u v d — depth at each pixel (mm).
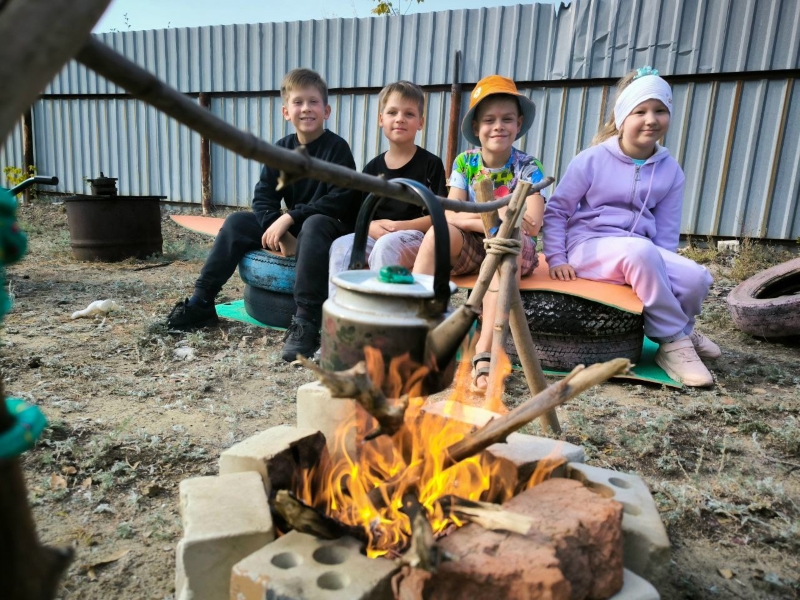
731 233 6938
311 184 3941
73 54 603
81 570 1572
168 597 1483
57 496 1873
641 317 3135
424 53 8000
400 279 1131
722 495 1981
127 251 6359
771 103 6551
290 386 2959
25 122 10672
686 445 2352
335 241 3438
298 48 8773
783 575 1610
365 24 8273
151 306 4449
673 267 3162
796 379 3131
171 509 1858
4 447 632
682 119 6938
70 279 5414
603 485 1461
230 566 1205
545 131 7574
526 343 2258
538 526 1154
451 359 1094
